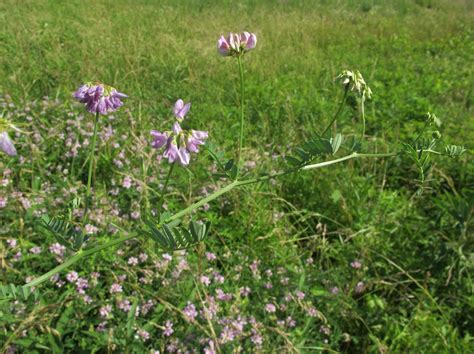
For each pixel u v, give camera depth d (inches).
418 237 131.0
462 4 639.1
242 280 101.7
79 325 82.8
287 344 82.4
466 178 157.8
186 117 175.5
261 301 95.8
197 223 58.1
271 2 520.7
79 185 119.1
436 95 238.1
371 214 133.6
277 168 147.2
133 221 112.4
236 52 75.0
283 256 109.3
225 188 70.2
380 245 123.2
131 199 119.1
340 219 134.3
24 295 60.5
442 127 193.9
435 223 130.4
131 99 181.0
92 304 85.4
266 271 101.8
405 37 374.9
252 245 113.7
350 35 370.3
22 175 125.0
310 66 267.3
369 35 376.8
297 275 101.6
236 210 122.6
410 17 501.0
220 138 163.8
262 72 241.9
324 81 239.6
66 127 152.2
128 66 216.1
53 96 180.2
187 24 342.6
